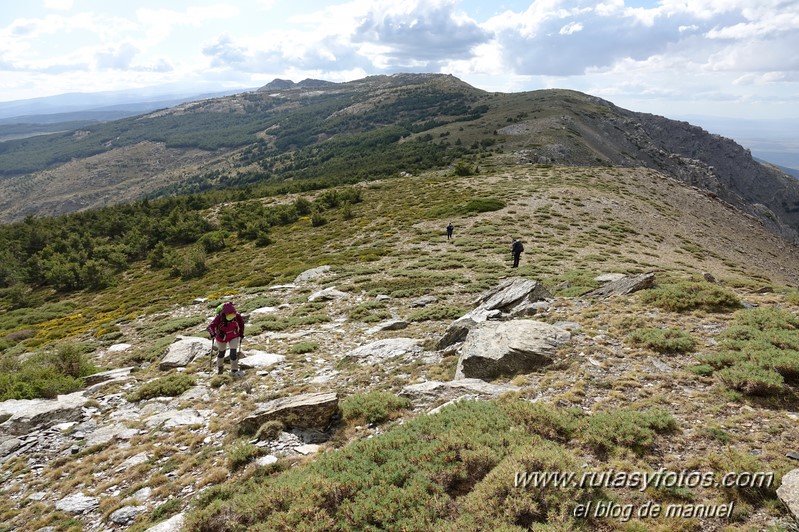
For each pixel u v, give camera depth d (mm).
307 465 7582
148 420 11570
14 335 34812
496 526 5090
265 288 32094
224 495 7359
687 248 42094
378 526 5652
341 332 19016
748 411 7633
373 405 9789
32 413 12203
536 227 42812
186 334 23297
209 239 63188
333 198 74500
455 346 13844
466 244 38156
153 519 7305
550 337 11828
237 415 11117
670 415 7520
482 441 6996
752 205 160500
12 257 70875
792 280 41875
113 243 75812
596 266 28375
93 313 40344
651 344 11016
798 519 4883
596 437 6992
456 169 86938
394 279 28016
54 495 8781
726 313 12938
